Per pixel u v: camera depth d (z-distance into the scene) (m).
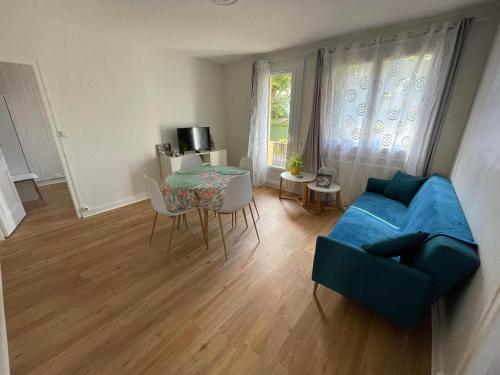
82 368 1.22
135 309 1.59
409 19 2.35
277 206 3.43
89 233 2.62
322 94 3.15
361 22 2.42
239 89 4.36
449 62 2.22
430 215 1.55
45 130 4.38
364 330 1.44
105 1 1.95
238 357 1.28
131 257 2.18
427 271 1.17
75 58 2.67
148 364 1.24
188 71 3.91
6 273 1.96
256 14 2.22
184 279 1.89
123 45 3.05
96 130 3.00
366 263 1.34
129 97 3.25
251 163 3.15
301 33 2.75
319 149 3.38
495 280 0.88
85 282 1.85
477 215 1.29
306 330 1.44
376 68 2.66
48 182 4.54
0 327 1.41
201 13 2.19
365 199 2.57
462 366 0.96
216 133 4.69
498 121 1.35
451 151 2.40
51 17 2.26
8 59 2.26
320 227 2.79
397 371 1.21
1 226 2.47
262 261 2.13
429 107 2.40
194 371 1.21
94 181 3.10
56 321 1.50
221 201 2.07
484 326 0.87
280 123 3.98
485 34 2.07
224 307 1.61
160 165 3.83
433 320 1.49
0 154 2.80
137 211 3.24
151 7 2.07
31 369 1.21
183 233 2.63
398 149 2.73
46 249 2.31
